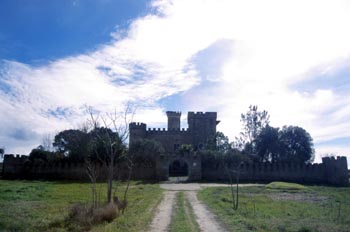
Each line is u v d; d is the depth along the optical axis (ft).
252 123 339.36
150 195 140.05
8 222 79.66
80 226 76.07
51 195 142.31
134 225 73.61
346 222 81.56
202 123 366.02
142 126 355.97
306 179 263.70
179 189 174.81
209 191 159.53
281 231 68.80
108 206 87.76
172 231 68.03
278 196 154.92
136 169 253.24
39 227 76.69
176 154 253.24
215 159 258.57
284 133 326.44
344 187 227.81
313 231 68.95
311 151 327.88
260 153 321.32
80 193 150.82
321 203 128.47
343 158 258.57
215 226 74.28
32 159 278.46
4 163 275.59
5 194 141.79
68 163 269.64
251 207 108.58
